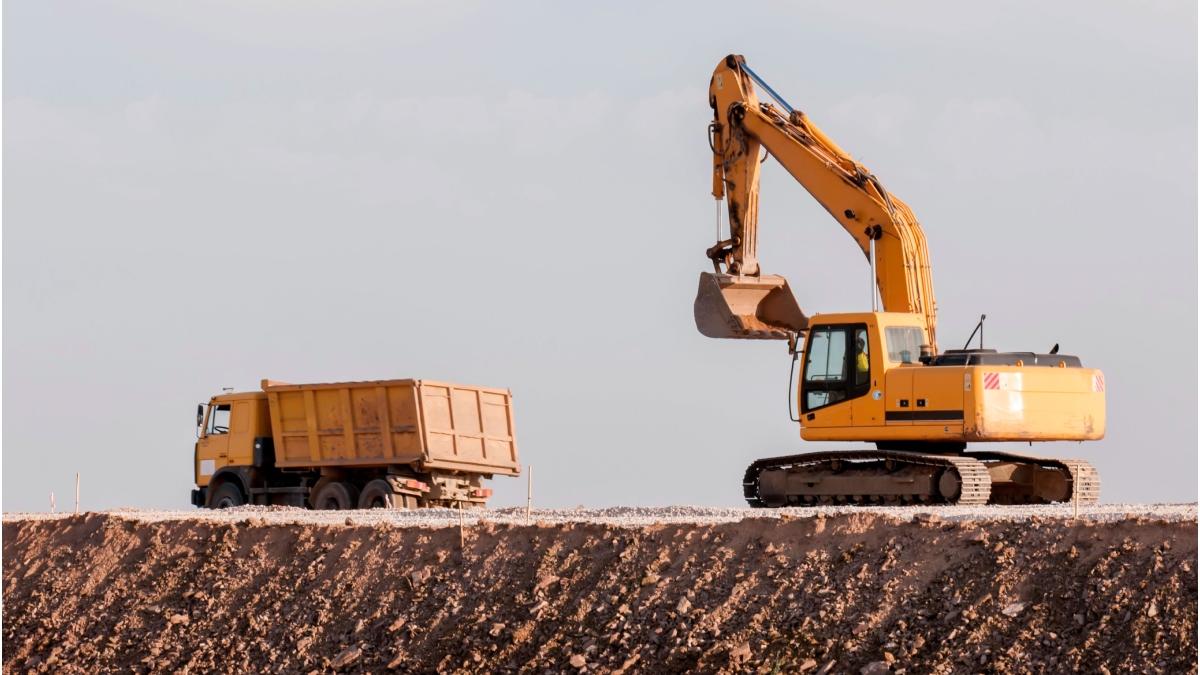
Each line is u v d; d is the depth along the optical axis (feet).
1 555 318.24
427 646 258.37
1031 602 224.12
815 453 372.58
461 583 268.00
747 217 400.67
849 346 369.30
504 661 249.55
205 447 477.77
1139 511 260.21
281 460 454.81
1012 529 237.66
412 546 280.31
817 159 388.37
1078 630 217.15
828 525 250.78
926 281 380.99
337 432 442.50
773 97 402.11
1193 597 213.46
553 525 271.49
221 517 322.96
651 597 249.34
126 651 282.56
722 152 408.05
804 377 376.48
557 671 242.99
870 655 225.15
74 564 309.22
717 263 408.46
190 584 292.20
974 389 350.02
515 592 261.85
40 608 300.61
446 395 436.76
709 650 234.99
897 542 242.58
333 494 444.55
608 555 261.44
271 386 455.22
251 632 275.39
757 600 241.55
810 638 230.89
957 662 218.79
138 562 303.27
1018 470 377.09
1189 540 222.07
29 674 284.00
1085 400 364.58
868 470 368.68
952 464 351.05
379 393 434.71
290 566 287.28
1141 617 214.07
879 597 233.96
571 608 253.65
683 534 259.39
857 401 366.22
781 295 399.85
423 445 427.33
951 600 229.25
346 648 263.90
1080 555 228.02
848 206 384.06
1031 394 356.18
